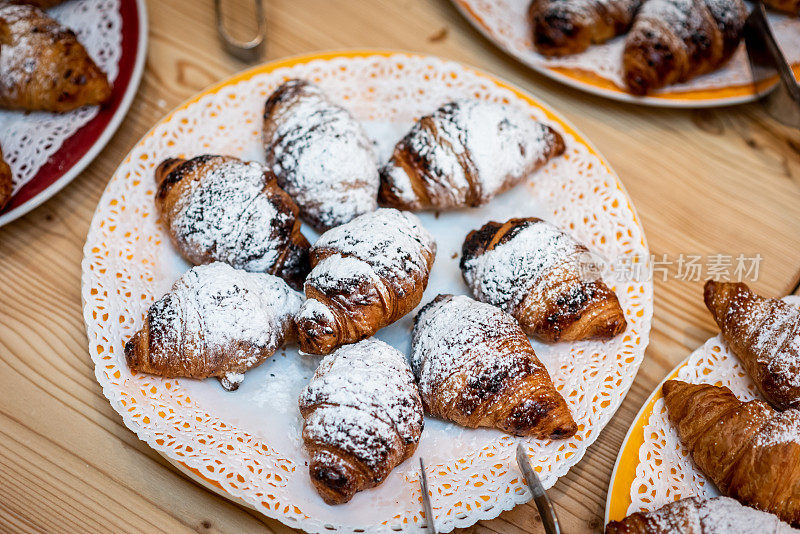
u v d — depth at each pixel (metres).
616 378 0.54
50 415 0.53
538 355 0.55
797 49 0.65
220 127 0.61
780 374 0.52
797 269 0.59
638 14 0.64
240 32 0.66
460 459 0.52
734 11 0.63
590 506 0.52
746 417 0.50
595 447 0.53
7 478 0.52
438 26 0.67
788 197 0.62
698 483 0.52
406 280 0.53
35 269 0.57
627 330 0.55
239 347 0.52
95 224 0.57
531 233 0.56
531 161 0.59
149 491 0.52
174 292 0.54
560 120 0.62
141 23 0.63
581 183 0.60
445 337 0.53
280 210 0.56
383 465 0.50
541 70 0.64
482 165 0.57
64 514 0.51
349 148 0.57
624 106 0.65
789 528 0.48
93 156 0.59
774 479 0.49
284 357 0.55
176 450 0.51
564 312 0.54
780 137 0.64
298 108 0.58
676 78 0.63
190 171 0.57
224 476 0.50
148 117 0.63
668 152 0.63
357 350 0.52
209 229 0.55
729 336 0.54
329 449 0.50
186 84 0.64
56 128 0.59
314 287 0.54
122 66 0.62
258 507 0.50
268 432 0.52
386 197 0.59
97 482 0.52
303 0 0.68
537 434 0.52
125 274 0.56
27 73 0.59
